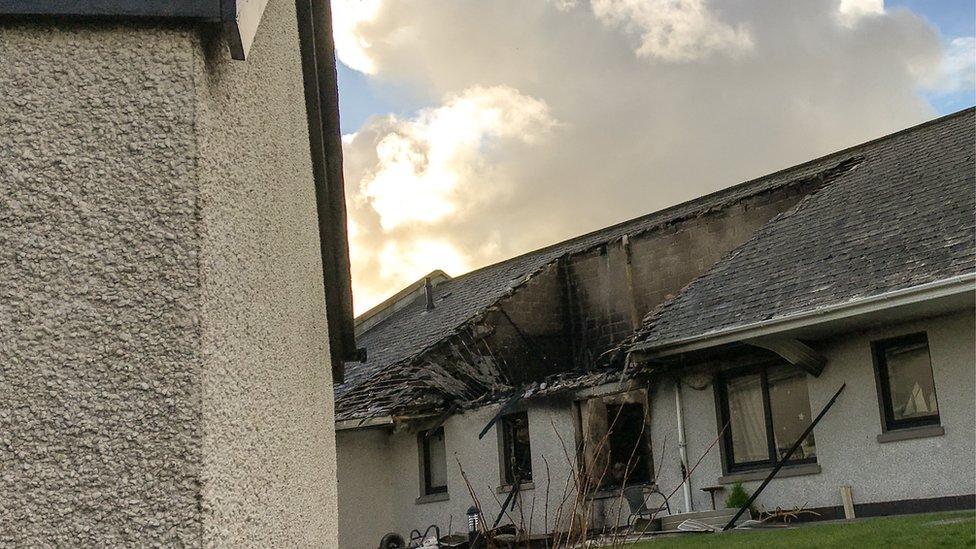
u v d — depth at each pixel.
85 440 1.67
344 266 4.79
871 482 11.75
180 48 1.86
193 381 1.73
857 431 11.98
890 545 7.99
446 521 17.22
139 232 1.78
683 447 13.77
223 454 1.83
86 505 1.65
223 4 1.86
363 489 18.19
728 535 10.73
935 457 11.17
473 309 20.53
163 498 1.67
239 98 2.21
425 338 20.33
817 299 11.93
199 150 1.83
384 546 17.31
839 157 18.03
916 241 12.00
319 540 3.23
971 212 11.91
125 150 1.80
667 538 11.16
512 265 24.30
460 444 17.27
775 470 12.19
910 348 11.73
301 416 2.91
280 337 2.55
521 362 19.67
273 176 2.66
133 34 1.85
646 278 19.11
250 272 2.20
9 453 1.65
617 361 15.62
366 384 18.91
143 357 1.72
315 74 4.18
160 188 1.80
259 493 2.12
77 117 1.80
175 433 1.70
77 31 1.84
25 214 1.75
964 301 10.74
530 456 16.22
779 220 15.80
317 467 3.33
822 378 12.44
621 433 15.55
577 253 20.44
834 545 8.37
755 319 12.34
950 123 16.17
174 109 1.83
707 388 13.70
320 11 4.22
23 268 1.73
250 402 2.09
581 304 20.36
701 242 18.31
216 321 1.85
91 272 1.75
